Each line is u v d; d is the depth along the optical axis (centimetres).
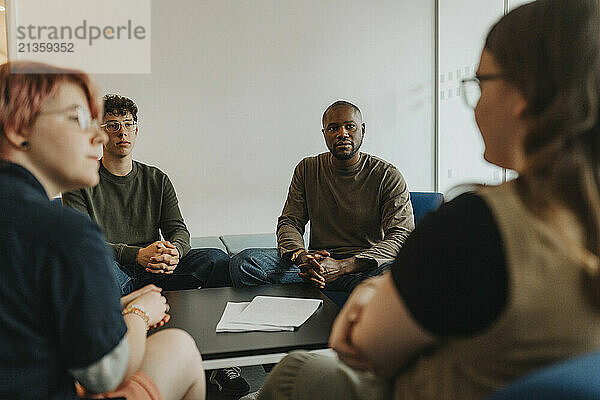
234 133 432
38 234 103
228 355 181
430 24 459
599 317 77
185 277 311
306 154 446
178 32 416
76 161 117
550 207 77
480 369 82
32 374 105
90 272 105
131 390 128
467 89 95
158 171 332
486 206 79
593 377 59
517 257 76
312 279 277
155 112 418
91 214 310
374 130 457
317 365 124
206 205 432
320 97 445
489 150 92
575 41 78
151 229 326
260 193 441
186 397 148
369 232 324
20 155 114
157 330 203
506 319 76
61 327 104
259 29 430
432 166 469
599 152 78
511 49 83
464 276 78
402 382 94
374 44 451
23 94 111
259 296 247
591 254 77
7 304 103
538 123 79
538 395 60
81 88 119
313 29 439
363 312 94
